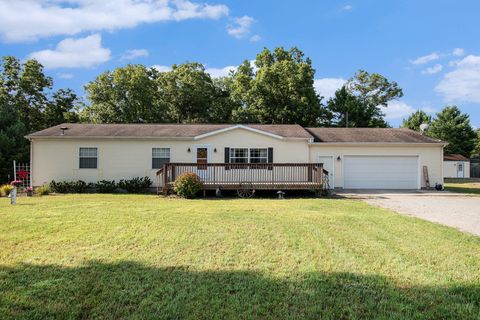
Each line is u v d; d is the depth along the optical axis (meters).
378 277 4.25
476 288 3.90
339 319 3.17
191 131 18.61
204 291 3.79
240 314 3.24
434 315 3.23
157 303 3.47
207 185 14.98
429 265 4.75
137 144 17.78
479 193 16.72
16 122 23.39
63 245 5.71
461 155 42.09
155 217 8.64
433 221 8.55
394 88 42.00
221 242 6.00
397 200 13.49
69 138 17.50
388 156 18.86
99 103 31.42
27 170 19.98
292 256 5.15
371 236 6.54
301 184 15.08
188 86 33.94
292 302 3.52
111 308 3.37
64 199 13.31
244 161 17.67
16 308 3.35
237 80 33.72
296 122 31.20
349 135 20.11
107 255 5.13
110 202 12.20
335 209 10.51
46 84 31.86
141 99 31.36
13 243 5.82
